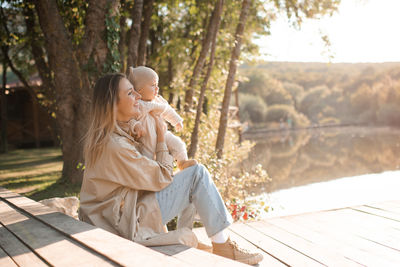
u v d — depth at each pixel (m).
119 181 1.90
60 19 7.20
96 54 6.73
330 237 2.87
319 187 9.40
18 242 1.70
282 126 49.47
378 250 2.54
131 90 1.99
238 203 4.66
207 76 7.23
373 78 68.56
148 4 8.42
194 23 12.63
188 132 7.45
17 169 10.75
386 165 13.38
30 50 12.92
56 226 1.87
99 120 1.96
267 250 2.61
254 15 11.70
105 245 1.53
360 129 43.16
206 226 1.94
